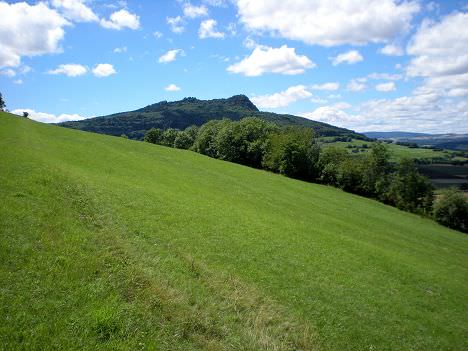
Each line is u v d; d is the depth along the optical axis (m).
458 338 22.94
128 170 51.00
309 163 115.88
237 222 33.88
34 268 13.53
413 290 29.20
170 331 13.02
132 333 11.94
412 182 102.19
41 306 11.78
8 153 31.91
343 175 110.19
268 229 34.22
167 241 23.59
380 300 24.66
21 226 16.42
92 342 11.01
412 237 63.00
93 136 86.25
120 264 16.31
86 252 16.22
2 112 86.19
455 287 33.44
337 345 17.92
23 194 20.69
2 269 12.90
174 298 15.28
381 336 20.12
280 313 18.62
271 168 119.00
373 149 112.56
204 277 19.52
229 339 14.35
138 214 26.88
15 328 10.60
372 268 31.28
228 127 135.75
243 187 65.44
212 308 16.20
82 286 13.49
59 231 17.39
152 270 17.44
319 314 20.27
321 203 71.44
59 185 25.58
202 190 50.00
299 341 16.62
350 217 64.12
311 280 24.56
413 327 22.41
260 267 24.31
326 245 34.19
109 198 28.20
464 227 92.00
